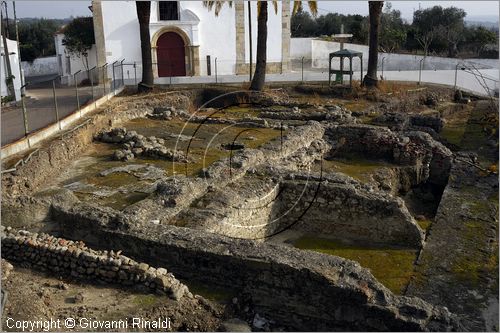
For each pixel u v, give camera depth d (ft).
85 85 106.52
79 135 56.70
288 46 115.65
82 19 119.34
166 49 110.11
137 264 27.91
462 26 149.28
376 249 37.50
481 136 65.21
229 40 112.27
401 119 66.39
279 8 112.88
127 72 104.12
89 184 45.39
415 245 37.32
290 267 26.58
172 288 26.66
